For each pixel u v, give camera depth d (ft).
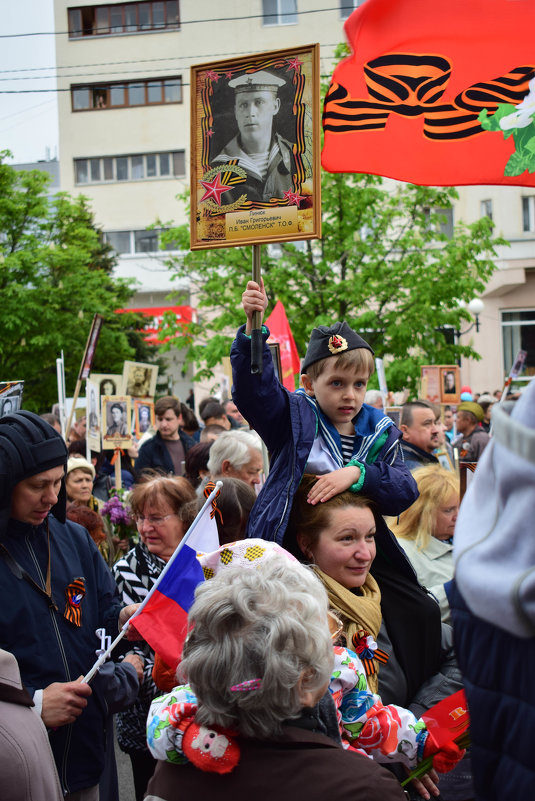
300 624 5.56
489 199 85.20
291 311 46.65
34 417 9.27
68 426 24.32
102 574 10.23
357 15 11.63
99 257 96.58
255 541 7.36
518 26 11.48
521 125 11.37
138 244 106.01
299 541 9.07
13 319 63.41
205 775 5.62
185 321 56.70
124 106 104.53
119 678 9.65
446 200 46.24
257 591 5.72
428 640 9.39
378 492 9.11
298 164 9.70
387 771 5.57
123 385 31.37
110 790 10.25
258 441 14.70
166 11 102.32
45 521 9.68
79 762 9.30
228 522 10.80
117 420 24.14
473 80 11.55
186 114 103.30
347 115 11.81
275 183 9.80
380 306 46.24
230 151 10.02
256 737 5.54
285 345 22.80
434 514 12.04
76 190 106.01
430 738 7.59
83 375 25.20
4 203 67.10
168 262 52.39
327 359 9.60
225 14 96.58
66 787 9.12
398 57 11.70
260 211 9.85
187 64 100.83
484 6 11.48
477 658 4.30
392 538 9.55
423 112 11.66
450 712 8.01
